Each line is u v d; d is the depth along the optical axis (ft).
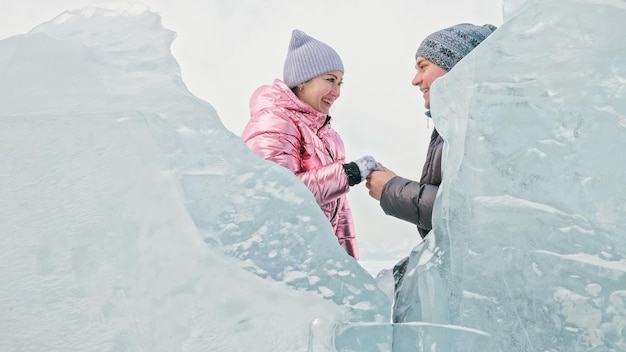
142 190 3.24
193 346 3.03
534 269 3.23
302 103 6.91
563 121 3.27
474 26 6.59
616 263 3.10
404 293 3.82
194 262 3.14
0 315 3.03
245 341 3.04
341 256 3.41
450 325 3.24
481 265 3.36
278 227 3.39
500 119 3.41
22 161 3.32
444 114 3.70
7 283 3.08
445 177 3.65
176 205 3.21
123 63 3.73
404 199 5.49
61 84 3.55
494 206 3.36
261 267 3.28
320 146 6.95
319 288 3.29
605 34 3.26
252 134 6.71
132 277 3.12
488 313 3.29
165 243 3.17
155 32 3.92
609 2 3.28
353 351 3.06
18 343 2.98
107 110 3.43
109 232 3.18
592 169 3.20
